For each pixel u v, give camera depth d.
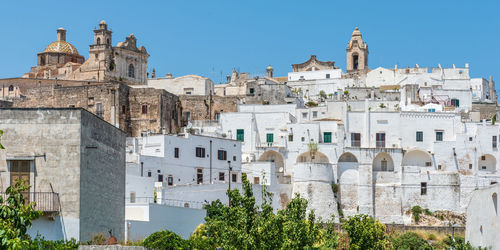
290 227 69.56
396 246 120.88
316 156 144.00
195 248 67.38
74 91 147.25
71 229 57.12
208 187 119.81
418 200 142.00
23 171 57.53
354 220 81.94
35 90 149.38
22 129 57.81
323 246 76.31
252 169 136.38
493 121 148.25
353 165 142.38
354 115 147.88
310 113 154.38
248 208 70.81
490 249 76.12
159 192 110.06
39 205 56.72
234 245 67.88
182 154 126.19
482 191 79.75
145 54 174.62
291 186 139.38
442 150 145.50
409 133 147.12
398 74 190.25
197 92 171.75
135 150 120.81
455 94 167.50
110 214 64.88
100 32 167.25
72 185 57.41
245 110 157.75
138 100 147.25
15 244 41.28
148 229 81.06
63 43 192.62
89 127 59.81
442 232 131.62
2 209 43.88
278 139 148.50
